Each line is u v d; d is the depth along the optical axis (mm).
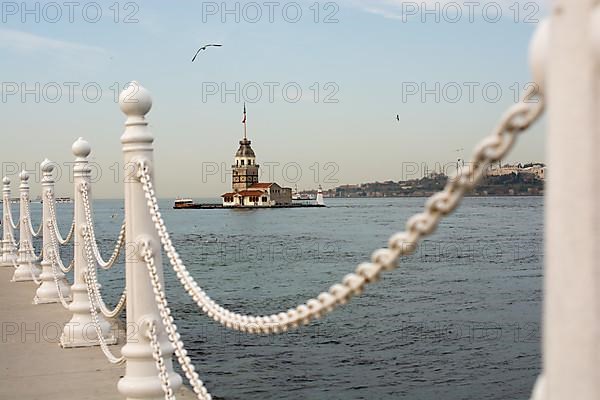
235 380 7160
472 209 68188
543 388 1157
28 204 10672
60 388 4809
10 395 4652
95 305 5961
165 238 3498
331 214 61500
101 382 4953
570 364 1040
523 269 19250
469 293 14570
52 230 8125
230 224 50375
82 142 5926
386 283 16500
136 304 3953
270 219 56156
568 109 1039
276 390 6773
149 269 3807
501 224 41469
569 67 1037
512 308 12500
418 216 1496
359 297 13938
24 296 8984
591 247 1022
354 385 6992
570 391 1041
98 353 5844
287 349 8539
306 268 20547
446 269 19391
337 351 8531
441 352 8625
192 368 3215
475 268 19453
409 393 6801
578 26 1024
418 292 14773
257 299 14852
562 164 1046
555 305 1059
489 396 6699
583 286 1027
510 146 1269
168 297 13609
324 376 7320
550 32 1074
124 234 4508
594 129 1020
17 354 5824
